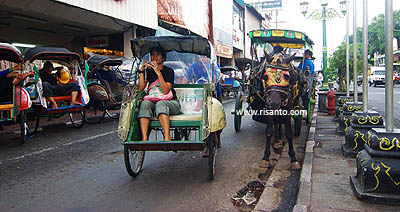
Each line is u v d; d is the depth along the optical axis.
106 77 12.42
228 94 22.48
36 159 6.17
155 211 3.86
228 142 7.59
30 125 9.94
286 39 9.74
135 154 5.16
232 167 5.61
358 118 5.56
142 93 5.30
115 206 4.01
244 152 6.62
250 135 8.38
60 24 12.68
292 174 5.14
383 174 3.62
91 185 4.75
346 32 10.13
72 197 4.29
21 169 5.54
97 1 11.13
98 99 10.81
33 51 8.56
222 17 24.78
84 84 9.80
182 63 6.83
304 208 3.48
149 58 6.48
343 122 7.53
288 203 4.05
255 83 6.62
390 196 3.59
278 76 5.26
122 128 4.55
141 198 4.26
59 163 5.89
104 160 6.08
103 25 13.44
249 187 4.68
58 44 14.67
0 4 9.61
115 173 5.30
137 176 5.15
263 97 5.87
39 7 10.45
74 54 9.41
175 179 4.99
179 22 16.69
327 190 4.06
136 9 13.27
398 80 39.25
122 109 4.70
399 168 3.59
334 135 7.59
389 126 3.87
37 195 4.36
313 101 10.16
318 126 8.97
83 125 10.45
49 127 9.89
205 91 4.86
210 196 4.33
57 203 4.10
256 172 5.34
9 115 7.07
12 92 7.40
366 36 5.54
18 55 7.54
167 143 4.37
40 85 8.19
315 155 5.78
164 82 4.99
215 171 5.38
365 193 3.71
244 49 33.44
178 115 4.96
